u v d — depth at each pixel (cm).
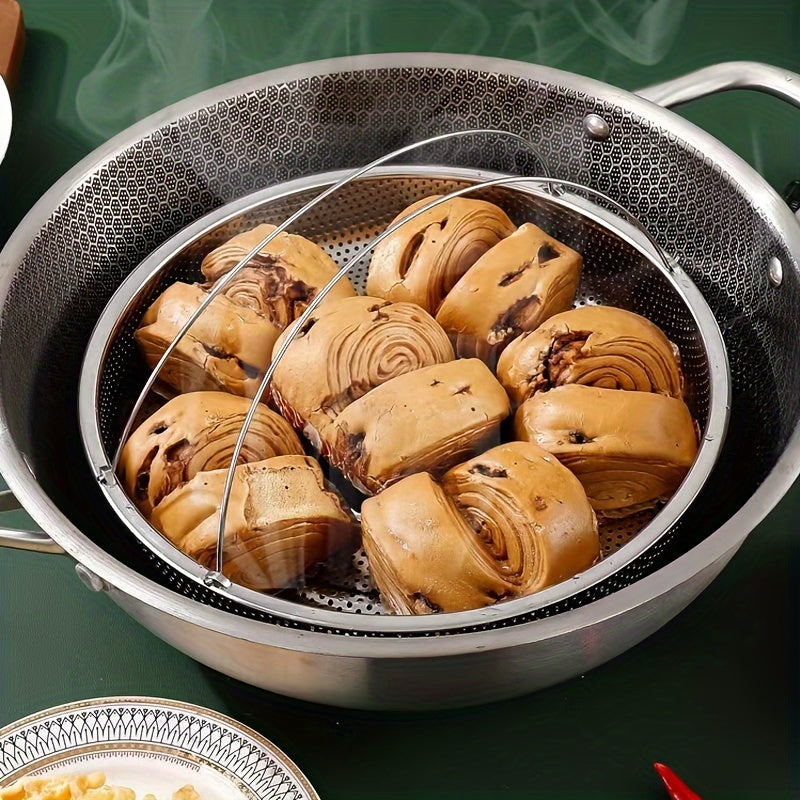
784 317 76
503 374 74
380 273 76
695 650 75
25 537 69
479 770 72
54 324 78
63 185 79
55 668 75
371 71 83
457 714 73
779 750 72
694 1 100
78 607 77
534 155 84
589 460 71
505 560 69
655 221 82
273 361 71
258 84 82
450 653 64
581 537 69
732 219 79
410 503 68
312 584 72
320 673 67
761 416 77
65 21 100
